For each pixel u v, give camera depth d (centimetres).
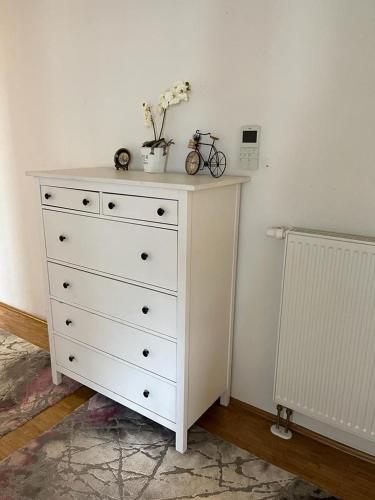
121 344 172
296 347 158
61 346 200
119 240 159
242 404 195
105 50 201
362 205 146
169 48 179
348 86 140
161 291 151
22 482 148
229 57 163
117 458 160
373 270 135
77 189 167
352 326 143
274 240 169
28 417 184
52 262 189
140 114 197
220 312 173
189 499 142
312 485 150
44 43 225
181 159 187
